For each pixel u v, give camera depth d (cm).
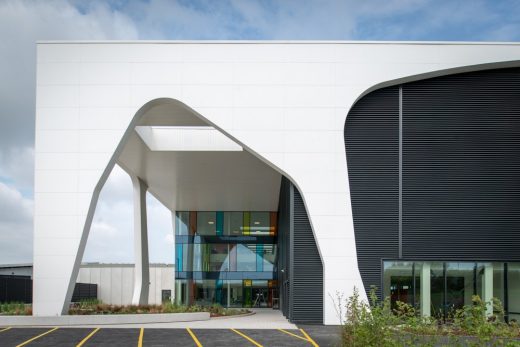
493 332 782
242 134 2167
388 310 1034
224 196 3744
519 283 2131
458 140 2189
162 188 3650
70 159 2159
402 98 2211
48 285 2105
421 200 2162
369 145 2186
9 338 1672
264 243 4131
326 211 2141
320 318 2128
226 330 1906
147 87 2186
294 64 2192
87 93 2183
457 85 2214
